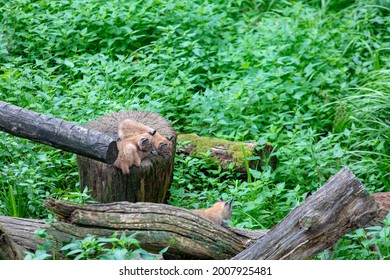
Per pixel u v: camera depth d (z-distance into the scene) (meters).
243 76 13.16
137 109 11.72
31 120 7.88
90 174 9.72
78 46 13.68
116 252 6.96
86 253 7.01
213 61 13.41
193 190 10.84
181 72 12.57
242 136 11.36
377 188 10.91
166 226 7.75
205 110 12.02
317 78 13.10
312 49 13.63
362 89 12.41
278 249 7.46
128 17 13.84
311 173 10.64
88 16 13.84
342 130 12.12
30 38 13.65
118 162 9.48
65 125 7.86
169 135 10.08
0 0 14.41
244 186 10.11
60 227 7.49
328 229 7.42
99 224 7.57
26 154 10.73
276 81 12.57
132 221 7.67
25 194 9.94
